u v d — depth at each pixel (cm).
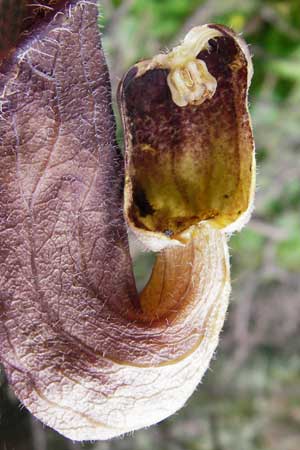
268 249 33
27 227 13
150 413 13
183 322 13
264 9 27
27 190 13
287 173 32
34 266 13
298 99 29
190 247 13
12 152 13
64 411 13
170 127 13
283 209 33
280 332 38
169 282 13
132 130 13
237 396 38
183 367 13
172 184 13
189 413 37
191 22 26
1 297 13
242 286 35
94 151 13
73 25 13
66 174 13
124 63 26
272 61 27
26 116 13
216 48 13
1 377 14
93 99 13
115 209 13
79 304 13
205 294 13
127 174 13
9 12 13
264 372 38
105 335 13
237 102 13
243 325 36
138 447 35
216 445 37
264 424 38
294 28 27
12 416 25
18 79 13
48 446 31
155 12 26
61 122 13
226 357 38
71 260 13
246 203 13
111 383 13
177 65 13
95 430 13
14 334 13
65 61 13
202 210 13
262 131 30
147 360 13
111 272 13
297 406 38
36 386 13
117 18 25
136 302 13
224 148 13
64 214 13
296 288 36
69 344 13
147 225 13
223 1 27
